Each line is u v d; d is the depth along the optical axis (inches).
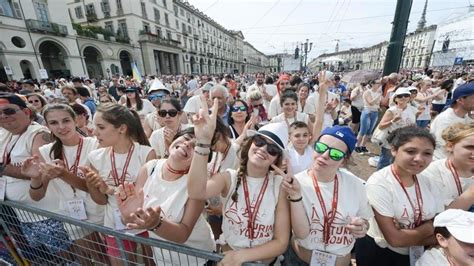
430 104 233.6
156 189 63.0
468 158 62.9
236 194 60.4
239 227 59.8
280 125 60.1
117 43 1192.8
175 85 564.7
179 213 59.0
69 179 71.3
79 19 1398.9
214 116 52.5
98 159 77.2
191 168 53.1
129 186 59.1
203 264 63.7
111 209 72.4
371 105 211.3
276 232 57.8
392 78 214.8
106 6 1314.0
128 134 78.1
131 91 173.8
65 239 77.2
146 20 1407.5
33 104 144.9
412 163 58.7
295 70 1314.0
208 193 57.6
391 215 62.3
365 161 199.3
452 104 97.3
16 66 788.6
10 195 81.8
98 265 76.9
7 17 759.1
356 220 56.0
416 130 59.6
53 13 895.7
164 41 1492.4
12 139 82.5
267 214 58.4
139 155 78.8
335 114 167.0
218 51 2701.8
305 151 99.0
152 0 1461.6
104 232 58.6
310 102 157.0
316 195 62.1
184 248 52.6
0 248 86.9
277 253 55.4
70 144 80.0
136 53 1321.4
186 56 1868.8
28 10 816.3
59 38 914.7
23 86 264.2
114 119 72.1
